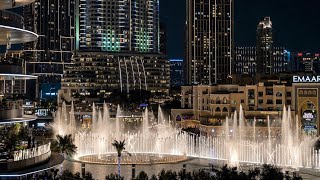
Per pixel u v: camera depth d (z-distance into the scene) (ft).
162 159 387.55
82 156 399.24
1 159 185.88
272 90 598.75
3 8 215.51
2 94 293.84
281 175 243.19
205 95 645.92
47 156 202.49
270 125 573.33
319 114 580.30
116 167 343.46
